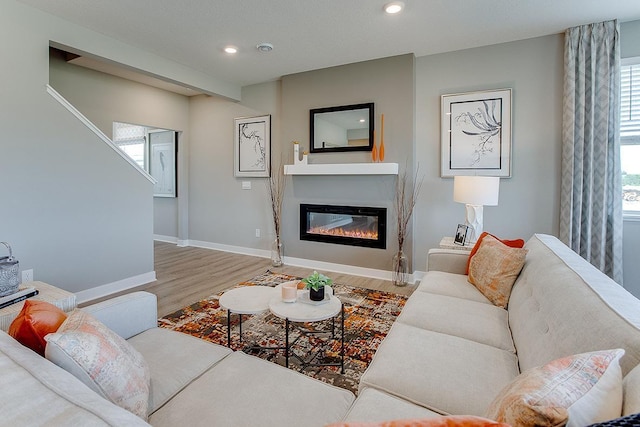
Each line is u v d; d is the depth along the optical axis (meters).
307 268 4.56
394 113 3.95
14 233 2.77
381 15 2.95
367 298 3.41
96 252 3.36
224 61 4.08
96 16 2.97
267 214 5.13
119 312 1.58
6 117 2.70
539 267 1.78
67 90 4.18
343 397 1.20
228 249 5.58
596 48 3.08
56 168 3.02
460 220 3.81
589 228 3.11
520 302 1.76
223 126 5.46
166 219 6.48
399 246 3.92
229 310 1.99
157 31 3.27
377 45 3.60
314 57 3.94
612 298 1.17
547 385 0.72
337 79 4.26
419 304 2.01
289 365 2.17
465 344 1.53
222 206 5.58
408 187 3.92
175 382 1.26
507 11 2.88
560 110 3.33
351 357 2.26
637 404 0.67
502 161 3.55
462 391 1.20
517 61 3.48
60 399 0.74
